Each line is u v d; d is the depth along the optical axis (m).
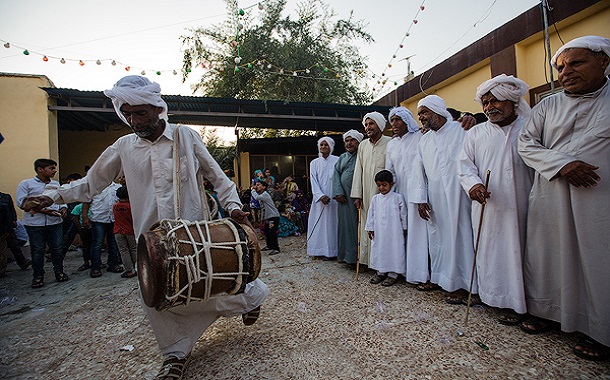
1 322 3.11
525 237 2.42
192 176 2.03
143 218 2.03
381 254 3.50
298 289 3.46
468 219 2.89
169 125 2.07
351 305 2.93
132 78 1.84
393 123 3.52
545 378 1.77
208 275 1.65
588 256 1.93
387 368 1.94
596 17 4.59
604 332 1.87
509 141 2.44
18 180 6.53
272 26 11.02
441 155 3.02
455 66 6.72
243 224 2.02
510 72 5.57
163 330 1.90
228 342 2.34
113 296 3.73
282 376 1.91
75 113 7.60
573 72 1.93
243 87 11.01
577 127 2.01
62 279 4.61
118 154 2.08
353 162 4.32
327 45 11.48
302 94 10.77
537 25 5.14
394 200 3.46
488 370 1.87
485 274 2.53
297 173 11.02
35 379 2.07
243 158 10.58
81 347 2.49
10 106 6.56
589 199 1.92
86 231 5.24
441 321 2.52
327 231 4.85
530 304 2.30
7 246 5.36
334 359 2.06
